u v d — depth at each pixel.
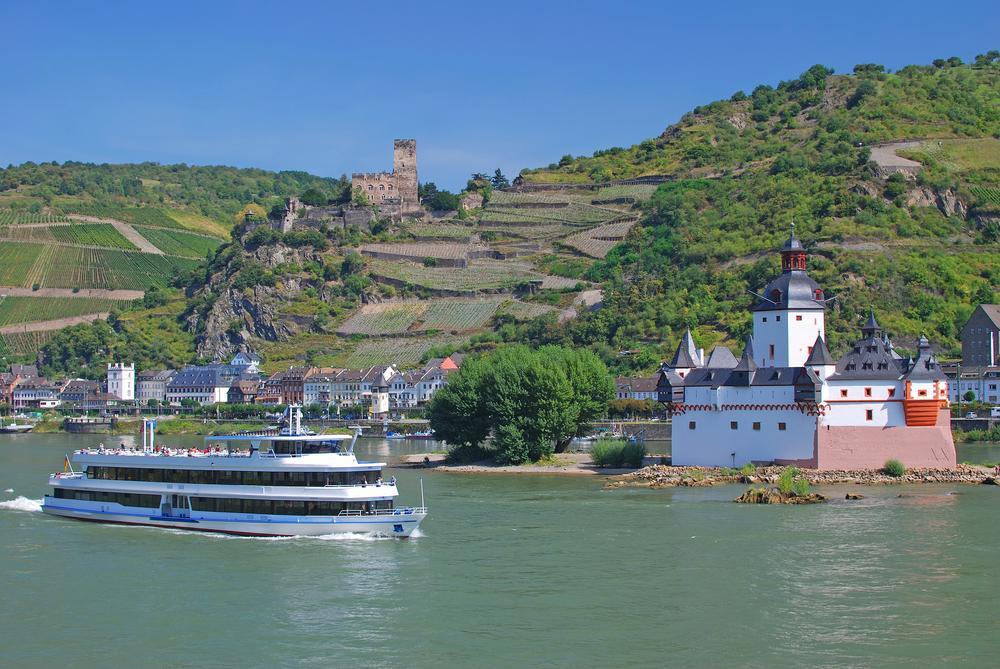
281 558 112.94
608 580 102.69
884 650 82.81
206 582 103.25
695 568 107.12
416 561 111.25
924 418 174.62
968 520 131.88
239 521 126.25
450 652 82.75
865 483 167.75
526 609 93.44
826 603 94.62
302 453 126.94
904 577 102.94
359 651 83.12
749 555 112.56
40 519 138.50
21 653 83.38
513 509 144.75
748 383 178.88
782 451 177.00
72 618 91.88
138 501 133.62
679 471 178.12
